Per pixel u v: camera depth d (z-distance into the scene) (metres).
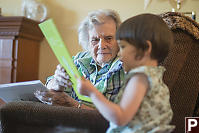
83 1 2.73
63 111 0.97
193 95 1.12
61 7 2.79
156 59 0.82
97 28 1.20
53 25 0.82
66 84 1.08
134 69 0.77
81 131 0.94
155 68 0.79
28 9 2.73
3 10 2.96
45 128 0.96
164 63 1.04
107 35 1.19
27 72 2.64
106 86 1.17
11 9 2.94
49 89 1.20
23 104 1.00
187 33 1.05
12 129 0.98
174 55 1.04
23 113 0.97
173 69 1.03
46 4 2.82
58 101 1.18
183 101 1.12
